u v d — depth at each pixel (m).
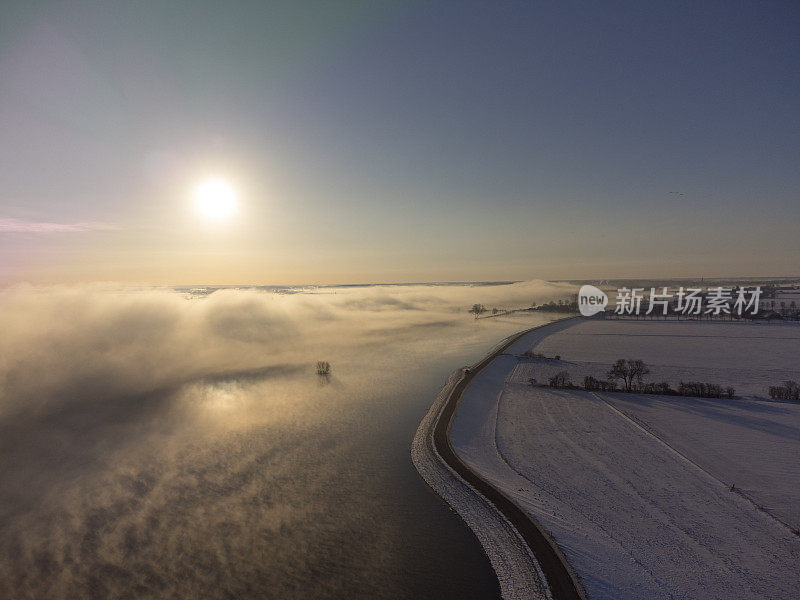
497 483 61.28
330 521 55.44
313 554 48.94
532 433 81.94
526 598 39.88
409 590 42.91
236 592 43.34
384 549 49.41
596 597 38.66
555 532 48.56
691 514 51.84
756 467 64.06
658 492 57.47
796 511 51.84
